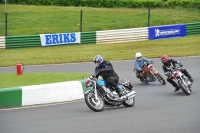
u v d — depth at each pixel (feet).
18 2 281.74
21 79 121.29
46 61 170.50
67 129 69.10
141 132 66.44
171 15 265.54
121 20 252.21
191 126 69.87
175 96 99.81
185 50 191.21
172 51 189.16
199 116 77.61
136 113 81.66
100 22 247.09
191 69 142.20
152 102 93.25
